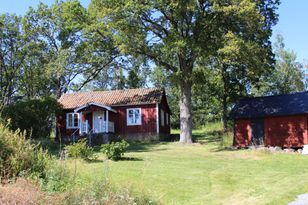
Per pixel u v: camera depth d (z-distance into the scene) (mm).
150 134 38938
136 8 29531
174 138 42531
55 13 47438
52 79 52875
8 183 9031
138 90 42156
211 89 41094
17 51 50188
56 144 30547
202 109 56406
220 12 30656
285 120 30453
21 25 50625
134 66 41906
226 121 40688
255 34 31031
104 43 34438
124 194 9266
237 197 14164
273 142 30734
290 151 28422
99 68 46438
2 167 9508
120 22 30062
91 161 21031
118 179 15805
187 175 18031
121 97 41094
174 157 25000
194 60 33969
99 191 9180
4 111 30062
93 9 32969
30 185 8961
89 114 39469
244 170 19781
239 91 40375
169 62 36094
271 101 32531
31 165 10039
